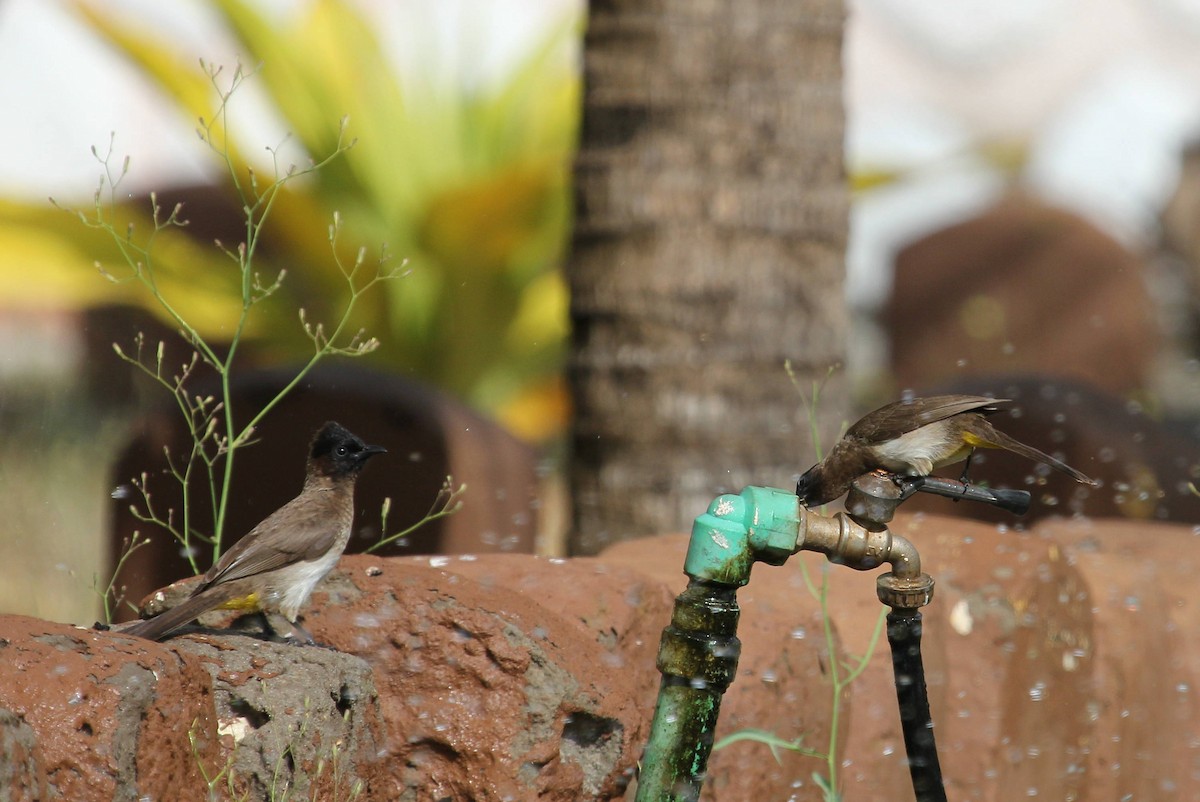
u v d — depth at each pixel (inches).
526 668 198.4
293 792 173.9
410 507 419.5
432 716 196.7
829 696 248.8
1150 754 332.5
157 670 160.6
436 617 201.6
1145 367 1005.8
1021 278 1010.1
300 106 816.9
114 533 420.5
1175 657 343.3
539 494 458.0
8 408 868.0
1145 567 352.2
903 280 1036.5
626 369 447.8
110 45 812.6
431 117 835.4
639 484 445.4
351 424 418.0
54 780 146.5
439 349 792.3
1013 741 278.7
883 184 949.8
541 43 866.8
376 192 802.8
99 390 924.6
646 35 447.2
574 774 198.5
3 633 156.6
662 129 446.0
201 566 414.3
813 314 451.8
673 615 188.5
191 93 808.3
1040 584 286.8
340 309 781.9
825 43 453.7
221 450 252.4
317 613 209.2
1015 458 472.4
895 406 220.4
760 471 444.5
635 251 447.2
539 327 804.6
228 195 853.8
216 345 802.2
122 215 800.3
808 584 249.9
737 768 225.6
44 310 1051.3
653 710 222.4
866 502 192.5
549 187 737.6
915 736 205.8
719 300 444.5
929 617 266.4
